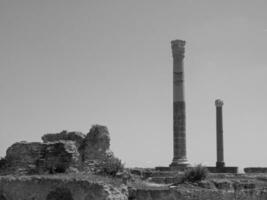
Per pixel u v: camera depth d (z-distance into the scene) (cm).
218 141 7900
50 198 4100
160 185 5019
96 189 3944
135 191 4419
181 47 7031
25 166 4819
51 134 5441
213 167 7425
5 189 4322
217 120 7950
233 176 6231
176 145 6912
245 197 5003
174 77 7038
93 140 5106
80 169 4841
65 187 4069
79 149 5150
